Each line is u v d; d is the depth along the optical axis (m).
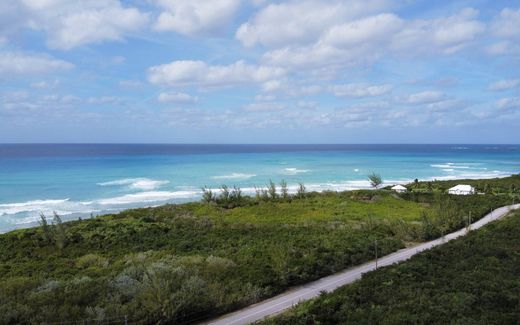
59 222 46.75
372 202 73.75
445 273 28.92
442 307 21.41
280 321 21.84
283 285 30.06
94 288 25.31
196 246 42.59
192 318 23.62
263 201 73.31
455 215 55.38
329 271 34.12
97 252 41.53
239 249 40.22
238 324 23.16
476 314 20.39
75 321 20.53
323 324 20.86
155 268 29.59
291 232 48.97
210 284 26.92
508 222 50.66
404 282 26.94
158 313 22.53
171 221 56.16
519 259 33.19
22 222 62.72
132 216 58.81
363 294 24.94
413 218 59.34
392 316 20.03
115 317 21.41
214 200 72.06
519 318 19.67
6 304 21.41
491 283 25.77
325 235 45.81
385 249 40.94
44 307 21.56
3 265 36.56
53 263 37.00
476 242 39.62
